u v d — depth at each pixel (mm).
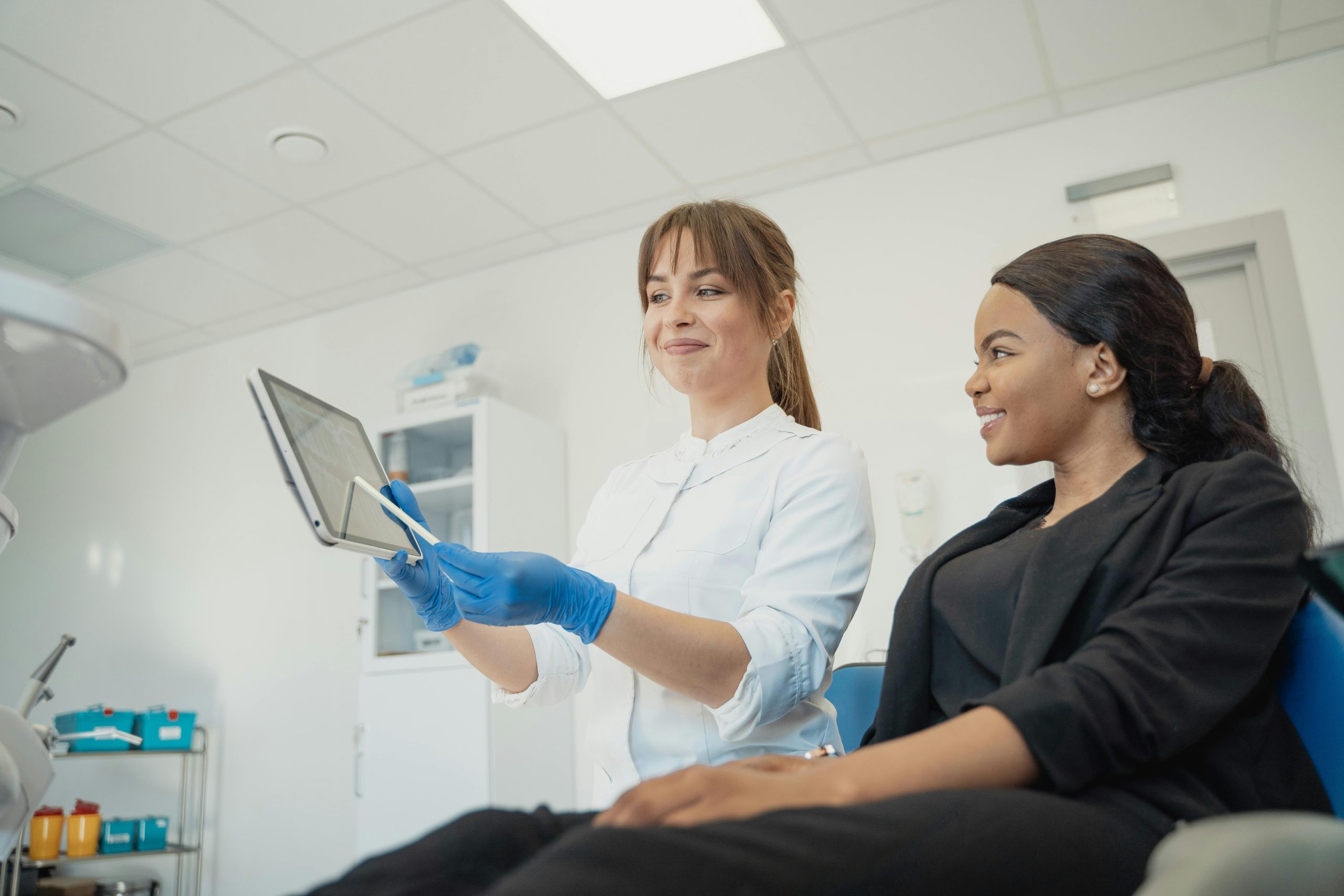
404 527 1272
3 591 4887
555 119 3100
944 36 2789
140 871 4176
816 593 1167
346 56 2766
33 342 687
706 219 1351
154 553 4598
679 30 2738
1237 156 3008
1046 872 533
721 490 1312
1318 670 775
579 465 3768
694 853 448
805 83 2979
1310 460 2744
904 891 480
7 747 956
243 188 3410
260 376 1069
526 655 1364
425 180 3416
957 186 3326
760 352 1370
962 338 3217
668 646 1065
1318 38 2881
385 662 3426
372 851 3268
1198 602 712
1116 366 921
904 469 3193
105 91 2875
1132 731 658
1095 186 3115
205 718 4262
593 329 3852
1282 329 2852
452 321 4137
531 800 3252
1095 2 2674
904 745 628
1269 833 423
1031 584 840
